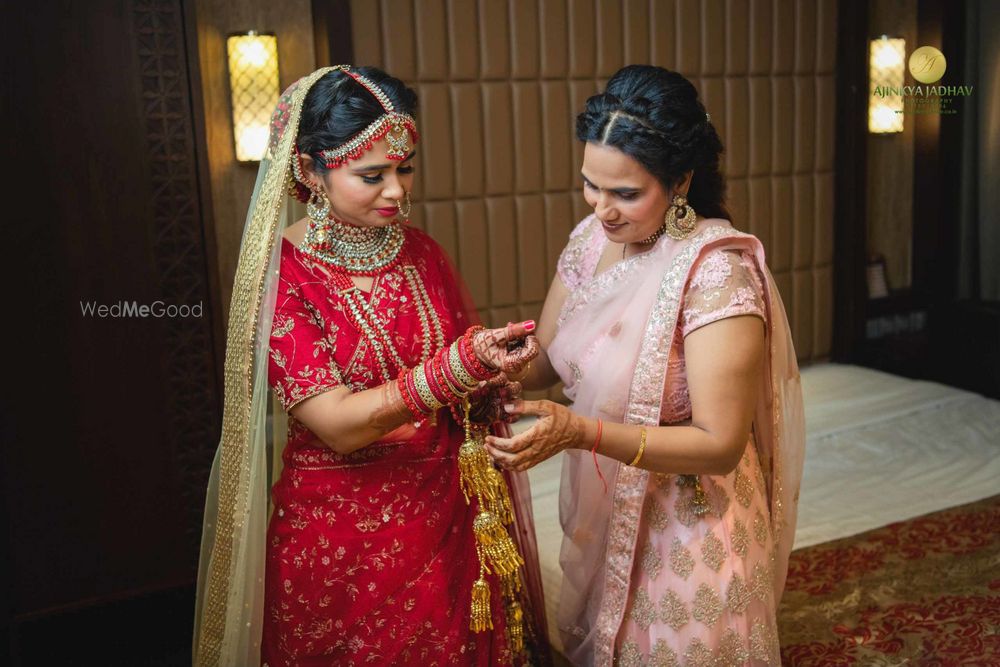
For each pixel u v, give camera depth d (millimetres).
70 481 2783
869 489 3510
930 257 5082
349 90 1668
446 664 1820
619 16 4188
